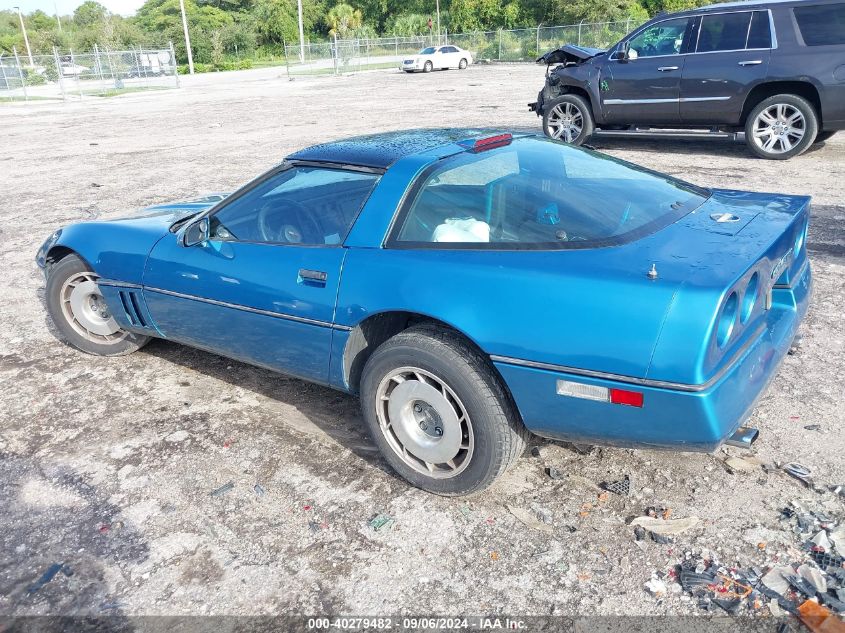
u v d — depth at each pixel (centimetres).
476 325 268
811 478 296
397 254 300
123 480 331
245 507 306
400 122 1559
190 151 1389
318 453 344
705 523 275
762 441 326
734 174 872
